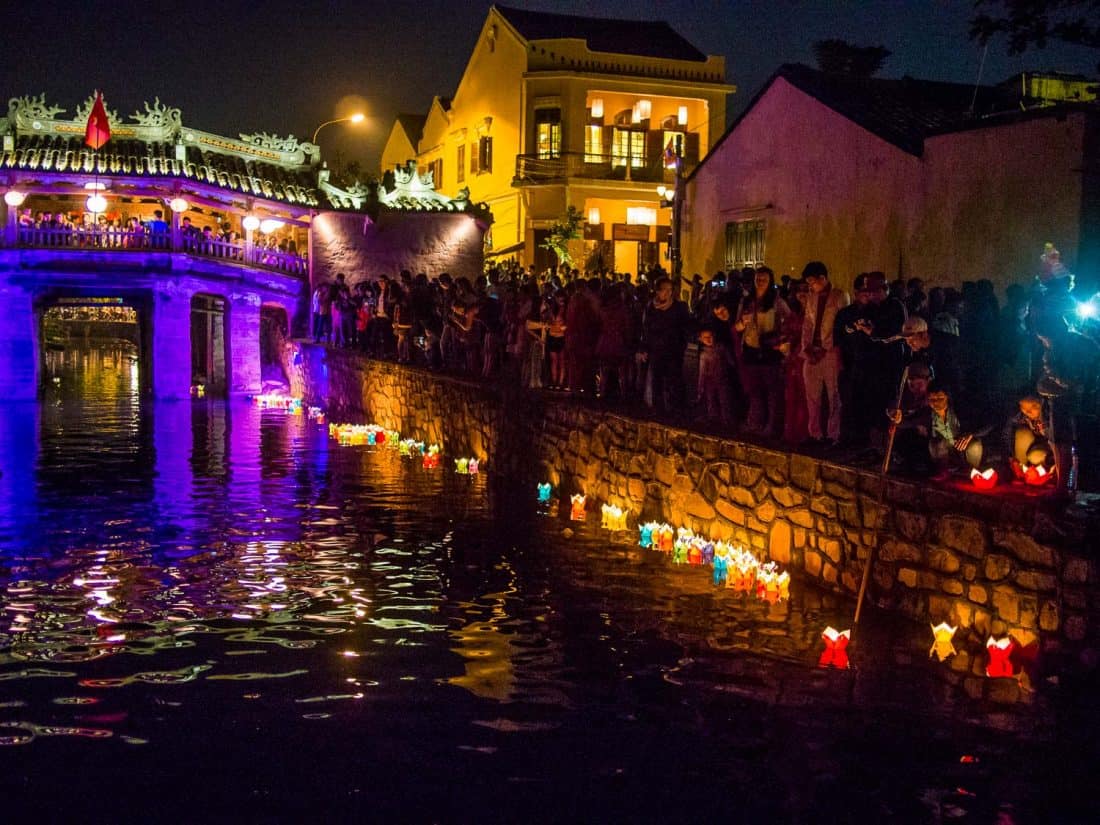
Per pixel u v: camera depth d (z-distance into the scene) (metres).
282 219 34.72
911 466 9.49
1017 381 11.79
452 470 18.58
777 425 12.07
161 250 30.88
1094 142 15.50
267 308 36.25
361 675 7.77
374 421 26.11
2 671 7.81
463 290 22.16
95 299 33.88
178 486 16.45
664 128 39.03
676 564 11.31
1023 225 16.31
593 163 38.56
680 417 13.67
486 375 20.86
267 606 9.62
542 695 7.37
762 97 22.61
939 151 17.88
